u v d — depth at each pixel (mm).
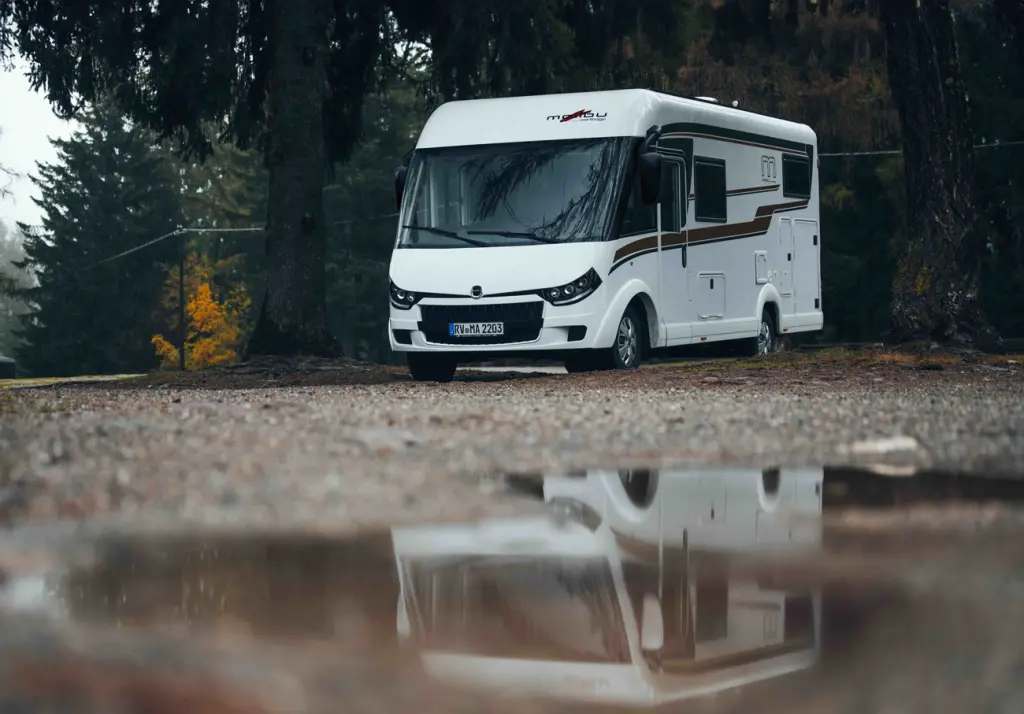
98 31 20359
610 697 2131
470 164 16375
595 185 15945
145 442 6875
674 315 17188
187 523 4230
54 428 7816
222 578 3238
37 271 77500
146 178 79125
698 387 13117
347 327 66188
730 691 2170
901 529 4074
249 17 21047
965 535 3910
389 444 6734
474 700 2096
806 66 41844
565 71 22172
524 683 2199
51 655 2344
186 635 2539
